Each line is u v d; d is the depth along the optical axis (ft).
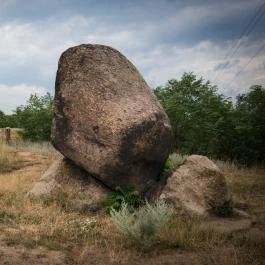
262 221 29.78
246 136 62.03
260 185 43.45
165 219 23.48
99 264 20.26
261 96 64.64
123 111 31.99
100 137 31.94
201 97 77.92
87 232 24.84
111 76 33.60
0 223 26.05
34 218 27.35
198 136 67.05
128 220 23.73
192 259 21.30
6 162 49.83
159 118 32.50
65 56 34.60
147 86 34.96
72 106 33.37
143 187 32.42
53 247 22.06
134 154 31.71
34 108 92.94
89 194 32.30
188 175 31.42
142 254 21.90
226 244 23.79
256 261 20.58
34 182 39.34
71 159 33.50
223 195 31.27
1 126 112.06
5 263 19.58
